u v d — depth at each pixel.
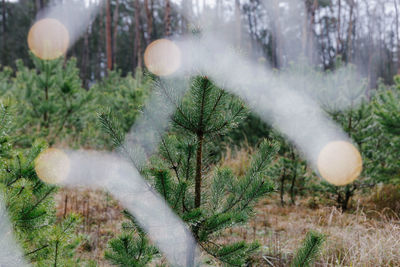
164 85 1.71
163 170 1.59
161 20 31.91
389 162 4.92
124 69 30.30
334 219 4.38
